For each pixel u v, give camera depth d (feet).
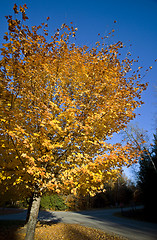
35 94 11.55
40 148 11.02
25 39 9.98
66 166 11.50
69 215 55.01
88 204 98.43
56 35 11.93
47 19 11.27
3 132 8.69
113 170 11.10
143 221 44.65
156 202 46.75
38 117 10.36
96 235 22.68
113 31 14.33
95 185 10.95
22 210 59.72
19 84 10.48
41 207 76.18
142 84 13.97
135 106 13.21
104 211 79.36
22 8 9.10
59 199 80.79
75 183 10.12
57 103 13.56
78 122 10.51
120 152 11.03
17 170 10.00
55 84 13.06
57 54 12.78
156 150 50.08
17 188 12.53
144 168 51.80
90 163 9.94
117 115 12.53
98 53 14.39
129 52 15.42
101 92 13.62
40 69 11.60
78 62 13.88
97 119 11.69
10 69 9.95
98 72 13.25
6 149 9.75
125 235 23.84
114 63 14.53
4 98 10.02
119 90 13.44
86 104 13.24
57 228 26.32
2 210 54.03
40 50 11.27
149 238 22.41
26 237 11.23
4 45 9.41
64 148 12.00
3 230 21.12
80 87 14.38
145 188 50.85
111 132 14.17
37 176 10.11
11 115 9.18
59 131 10.66
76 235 21.91
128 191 112.57
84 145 12.59
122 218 51.70
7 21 9.14
